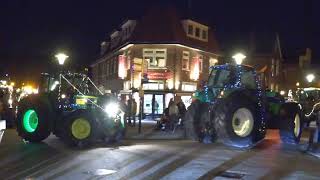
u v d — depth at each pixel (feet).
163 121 77.30
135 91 127.95
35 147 50.72
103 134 54.80
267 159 43.75
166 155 45.01
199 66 136.77
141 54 129.59
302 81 198.70
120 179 32.71
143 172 35.45
